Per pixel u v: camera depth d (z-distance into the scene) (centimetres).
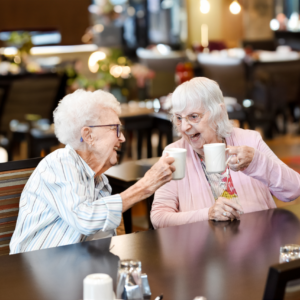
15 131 539
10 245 169
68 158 167
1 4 809
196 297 108
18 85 538
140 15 1238
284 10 1129
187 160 206
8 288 126
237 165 183
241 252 146
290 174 194
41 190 166
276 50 912
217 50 915
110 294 103
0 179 182
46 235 166
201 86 192
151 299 118
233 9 564
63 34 852
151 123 495
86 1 857
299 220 174
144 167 292
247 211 200
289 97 678
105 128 170
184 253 146
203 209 188
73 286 126
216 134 199
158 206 204
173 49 1186
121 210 160
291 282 91
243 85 654
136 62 1127
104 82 511
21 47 640
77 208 159
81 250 150
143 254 146
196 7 1126
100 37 1195
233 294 119
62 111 169
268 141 666
